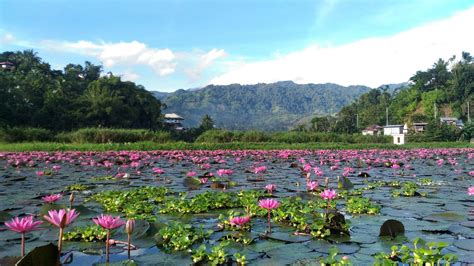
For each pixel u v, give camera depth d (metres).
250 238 4.23
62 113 54.44
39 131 35.12
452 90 88.19
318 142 39.22
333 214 4.65
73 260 3.59
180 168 14.04
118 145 26.61
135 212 5.55
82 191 8.13
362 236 4.40
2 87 50.09
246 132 38.81
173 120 102.94
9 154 20.33
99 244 4.12
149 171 12.80
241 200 6.44
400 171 12.88
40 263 2.67
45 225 4.91
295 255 3.71
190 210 5.84
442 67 96.19
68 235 4.31
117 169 13.45
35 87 57.19
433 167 14.58
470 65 91.12
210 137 37.78
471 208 6.10
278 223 5.07
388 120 92.75
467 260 3.48
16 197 7.25
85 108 57.09
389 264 2.98
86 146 25.69
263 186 8.99
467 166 15.09
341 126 86.81
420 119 81.19
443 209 6.02
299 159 18.75
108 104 58.34
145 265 3.43
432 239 4.25
